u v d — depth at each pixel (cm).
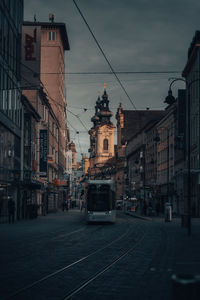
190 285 580
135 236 2555
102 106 16612
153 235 2616
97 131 16250
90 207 3797
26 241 2161
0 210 3572
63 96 9900
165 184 7531
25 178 4509
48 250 1775
